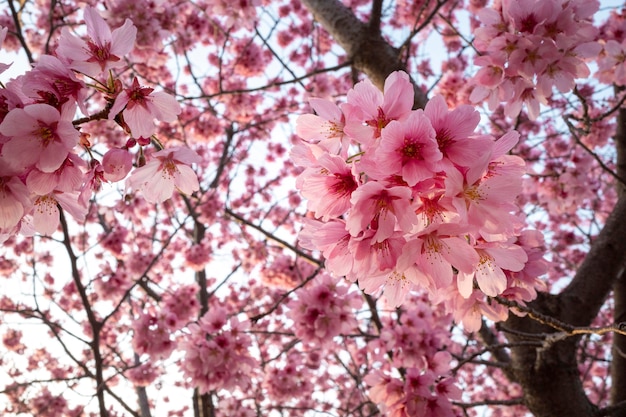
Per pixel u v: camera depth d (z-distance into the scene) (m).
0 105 1.36
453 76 4.93
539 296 3.81
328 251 1.53
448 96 4.95
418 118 1.34
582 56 2.54
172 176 1.78
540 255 2.12
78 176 1.45
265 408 6.22
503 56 2.50
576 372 3.66
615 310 4.50
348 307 4.23
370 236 1.40
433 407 3.12
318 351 7.76
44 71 1.41
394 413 3.12
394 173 1.36
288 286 7.19
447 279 1.43
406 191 1.33
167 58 6.46
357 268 1.46
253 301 9.20
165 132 7.99
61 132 1.33
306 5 4.30
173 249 9.11
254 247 8.23
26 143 1.32
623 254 3.95
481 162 1.34
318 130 1.57
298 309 4.25
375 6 3.77
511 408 8.34
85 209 1.61
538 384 3.61
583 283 3.88
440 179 1.40
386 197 1.36
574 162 5.86
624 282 4.48
